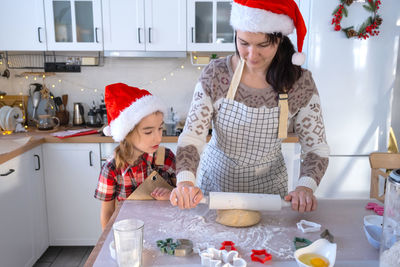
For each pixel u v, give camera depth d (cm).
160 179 126
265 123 110
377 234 91
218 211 103
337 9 225
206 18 251
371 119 240
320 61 233
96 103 290
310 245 82
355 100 238
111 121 127
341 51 232
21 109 275
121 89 125
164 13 248
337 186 248
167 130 256
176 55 254
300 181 107
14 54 278
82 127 273
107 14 247
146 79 289
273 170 126
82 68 284
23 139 217
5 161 187
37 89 279
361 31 226
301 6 245
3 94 263
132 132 123
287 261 80
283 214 108
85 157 235
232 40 254
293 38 252
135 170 131
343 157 244
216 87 110
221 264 78
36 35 249
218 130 118
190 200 95
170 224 99
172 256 82
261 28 90
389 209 72
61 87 286
